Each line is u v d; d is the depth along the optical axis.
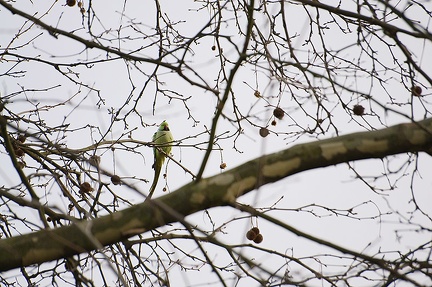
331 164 8.44
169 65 9.59
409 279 8.10
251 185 8.37
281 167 8.37
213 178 8.42
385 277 8.73
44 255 8.14
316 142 8.47
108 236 8.21
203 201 8.33
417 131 8.32
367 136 8.40
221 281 8.30
